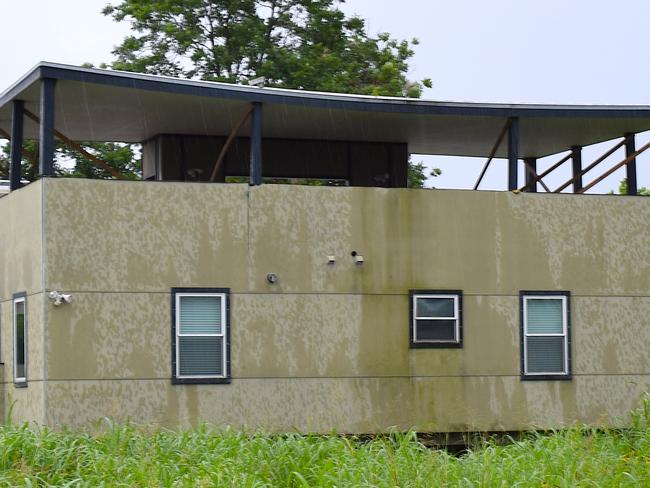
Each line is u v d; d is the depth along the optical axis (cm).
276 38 3703
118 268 1866
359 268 1983
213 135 2373
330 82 3503
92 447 1573
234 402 1909
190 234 1906
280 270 1945
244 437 1655
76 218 1848
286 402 1934
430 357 2005
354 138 2414
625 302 2108
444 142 2481
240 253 1928
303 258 1958
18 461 1515
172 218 1898
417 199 2016
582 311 2083
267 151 2395
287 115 2155
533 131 2352
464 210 2038
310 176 2416
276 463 1533
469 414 2012
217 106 2084
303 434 1936
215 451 1560
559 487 1482
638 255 2120
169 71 3581
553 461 1569
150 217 1888
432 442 1964
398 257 2002
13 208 1997
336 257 1973
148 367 1872
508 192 2062
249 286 1930
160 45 3562
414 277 2005
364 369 1975
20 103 2064
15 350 1966
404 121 2238
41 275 1834
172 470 1494
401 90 3662
